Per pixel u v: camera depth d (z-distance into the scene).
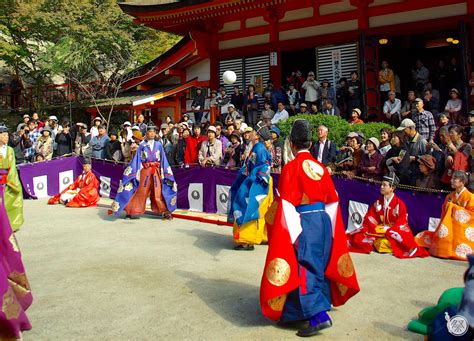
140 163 9.10
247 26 16.23
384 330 3.78
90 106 19.14
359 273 5.50
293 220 3.77
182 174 10.42
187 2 14.52
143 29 22.91
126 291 4.74
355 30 14.05
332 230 3.97
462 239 6.23
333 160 8.56
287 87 15.23
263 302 3.70
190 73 18.33
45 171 12.85
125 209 9.06
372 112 13.37
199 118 16.62
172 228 8.29
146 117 20.03
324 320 3.65
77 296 4.59
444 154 7.48
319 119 10.45
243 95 15.14
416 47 17.27
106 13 20.67
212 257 6.18
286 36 15.45
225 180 9.64
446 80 14.04
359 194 7.85
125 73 21.09
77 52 19.70
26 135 14.09
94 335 3.66
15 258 3.56
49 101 23.20
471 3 12.30
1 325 3.19
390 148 8.38
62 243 7.07
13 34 21.77
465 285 2.77
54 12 20.69
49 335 3.66
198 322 3.94
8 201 7.83
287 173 3.88
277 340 3.59
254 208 6.46
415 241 6.59
